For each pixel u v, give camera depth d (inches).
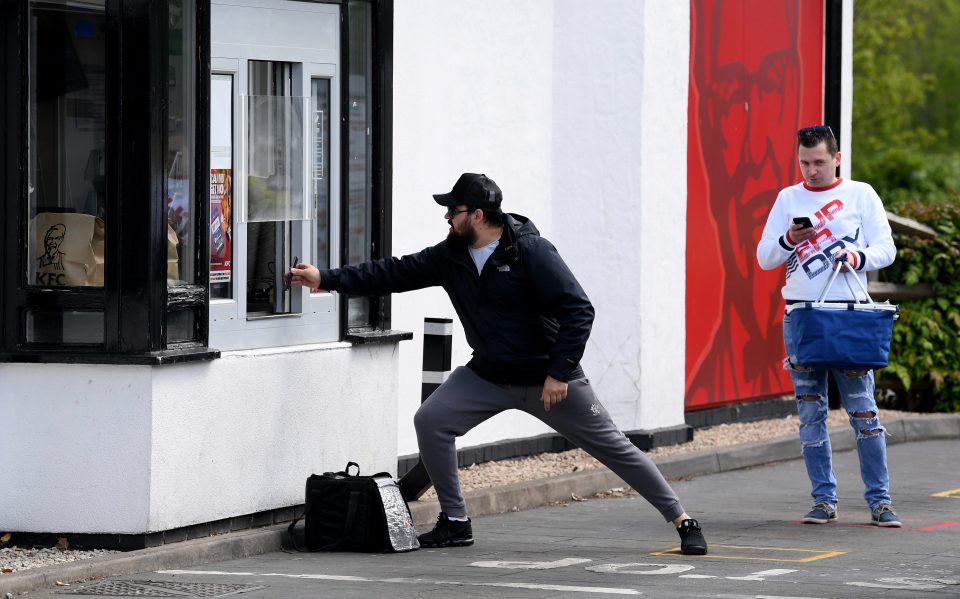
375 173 965.8
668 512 846.5
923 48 4042.8
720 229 1373.0
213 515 850.1
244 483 868.6
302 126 903.1
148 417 808.3
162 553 806.5
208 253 840.9
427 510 971.9
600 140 1237.1
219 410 849.5
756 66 1405.0
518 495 1046.4
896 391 1553.9
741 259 1400.1
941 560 813.9
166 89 812.0
